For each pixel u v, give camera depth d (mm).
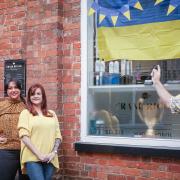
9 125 4910
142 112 5293
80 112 5566
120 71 5445
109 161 5277
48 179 4652
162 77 5156
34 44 5840
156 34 5191
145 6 5258
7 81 6066
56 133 4785
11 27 6141
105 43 5527
